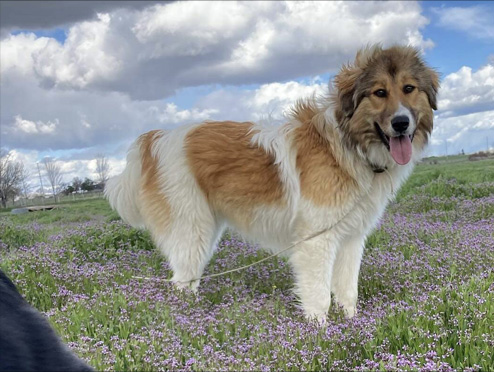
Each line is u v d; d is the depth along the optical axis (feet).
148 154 7.07
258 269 7.73
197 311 5.73
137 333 5.07
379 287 6.99
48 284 6.66
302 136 6.22
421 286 6.58
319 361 4.38
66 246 9.56
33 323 2.40
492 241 8.29
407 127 5.50
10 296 2.78
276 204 6.35
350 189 6.01
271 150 6.33
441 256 7.71
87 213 23.86
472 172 19.85
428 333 4.57
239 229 6.85
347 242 6.44
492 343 4.41
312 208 6.03
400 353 4.44
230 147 6.53
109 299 5.84
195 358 4.47
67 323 5.16
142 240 10.10
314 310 6.04
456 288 5.79
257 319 5.40
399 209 13.48
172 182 6.65
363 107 5.80
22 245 11.57
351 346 4.69
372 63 5.80
